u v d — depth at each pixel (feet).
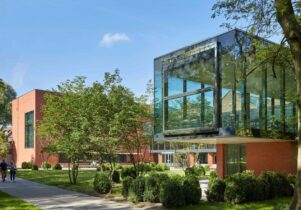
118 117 68.74
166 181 51.85
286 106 67.87
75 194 68.59
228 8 43.32
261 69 60.90
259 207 49.14
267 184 54.85
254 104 61.46
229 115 59.67
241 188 51.62
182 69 68.39
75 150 77.20
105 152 72.90
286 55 49.67
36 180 102.63
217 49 60.95
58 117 79.82
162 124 72.54
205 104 62.69
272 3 41.70
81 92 79.00
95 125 70.59
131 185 57.21
